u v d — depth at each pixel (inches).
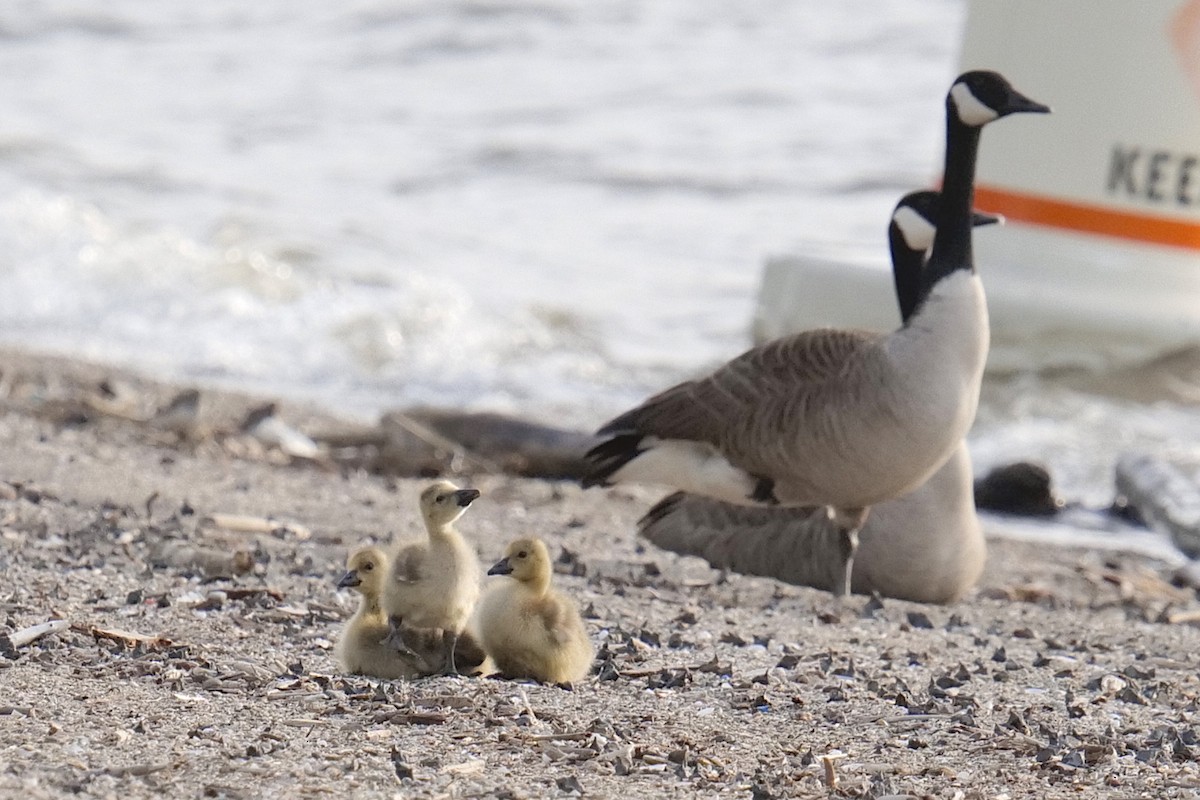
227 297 979.3
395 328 929.5
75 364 787.4
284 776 249.8
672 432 427.8
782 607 410.6
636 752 271.9
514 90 1796.3
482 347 913.5
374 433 653.3
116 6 2277.3
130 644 319.9
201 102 1779.0
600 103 1733.5
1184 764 280.8
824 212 1355.8
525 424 646.5
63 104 1738.4
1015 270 807.1
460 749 267.7
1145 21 773.3
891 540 440.5
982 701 324.2
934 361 394.0
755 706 308.7
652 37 1987.0
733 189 1418.6
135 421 637.3
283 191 1366.9
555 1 2140.7
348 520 487.2
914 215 445.4
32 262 1023.0
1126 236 786.2
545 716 289.4
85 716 274.4
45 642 318.0
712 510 473.4
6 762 248.2
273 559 408.8
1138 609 475.8
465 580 310.5
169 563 392.8
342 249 1128.8
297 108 1747.0
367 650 309.1
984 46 816.9
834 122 1647.4
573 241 1230.9
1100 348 782.5
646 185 1432.1
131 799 236.7
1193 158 773.9
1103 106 784.3
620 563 452.4
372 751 264.2
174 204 1274.6
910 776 268.7
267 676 303.7
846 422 397.1
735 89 1771.7
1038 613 447.5
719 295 1077.8
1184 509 609.3
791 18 2063.2
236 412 714.2
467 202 1365.7
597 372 882.1
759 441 411.5
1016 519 636.7
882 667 348.2
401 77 1881.2
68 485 493.7
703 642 361.4
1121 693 334.3
